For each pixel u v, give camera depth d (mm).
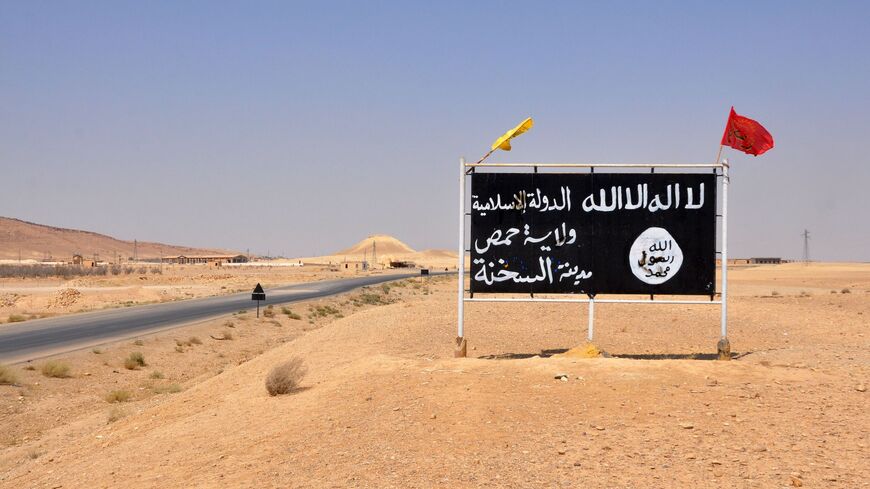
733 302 37000
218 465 8945
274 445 9500
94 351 27797
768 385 11281
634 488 7105
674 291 14945
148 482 8742
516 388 11320
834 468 7488
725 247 14719
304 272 192125
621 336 22141
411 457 8445
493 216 15289
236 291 78188
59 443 15289
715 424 9195
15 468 12625
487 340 21016
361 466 8242
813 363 13734
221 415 12156
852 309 31703
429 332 22969
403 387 11766
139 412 16234
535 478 7516
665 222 15008
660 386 11227
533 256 15219
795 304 34969
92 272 149750
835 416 9445
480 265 15258
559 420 9625
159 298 67438
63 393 21312
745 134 14438
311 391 12609
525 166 15078
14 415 18500
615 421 9461
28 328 37125
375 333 22906
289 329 40031
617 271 15062
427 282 102438
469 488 7312
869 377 11945
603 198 15148
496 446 8664
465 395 10961
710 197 14953
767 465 7637
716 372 12203
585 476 7496
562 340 21109
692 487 7078
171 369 26391
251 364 19234
